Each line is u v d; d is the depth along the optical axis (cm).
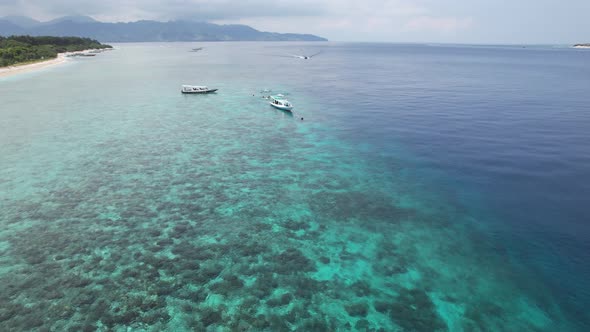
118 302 1838
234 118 5491
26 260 2156
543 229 2420
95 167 3528
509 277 2009
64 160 3706
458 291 1920
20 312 1775
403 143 4162
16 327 1688
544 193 2872
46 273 2045
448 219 2605
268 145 4209
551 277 1995
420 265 2130
